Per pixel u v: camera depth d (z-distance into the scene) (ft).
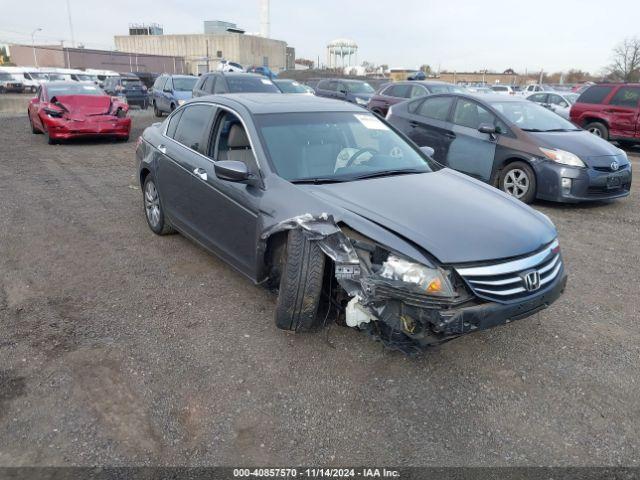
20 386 10.25
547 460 8.75
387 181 13.21
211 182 14.38
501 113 26.68
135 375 10.69
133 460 8.51
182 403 9.89
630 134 44.83
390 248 10.16
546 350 12.03
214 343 11.94
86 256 17.13
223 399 10.03
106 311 13.39
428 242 10.19
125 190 26.45
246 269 13.39
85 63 202.39
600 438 9.28
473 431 9.38
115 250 17.71
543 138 25.08
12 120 62.23
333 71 189.98
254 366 11.09
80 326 12.60
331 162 13.70
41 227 20.07
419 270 9.85
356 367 11.12
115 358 11.27
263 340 12.08
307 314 11.19
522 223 11.60
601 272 17.03
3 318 12.93
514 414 9.85
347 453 8.80
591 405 10.16
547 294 11.00
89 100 43.73
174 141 17.40
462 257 10.04
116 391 10.18
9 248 17.74
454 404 10.07
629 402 10.28
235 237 13.64
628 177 25.09
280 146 13.62
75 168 32.30
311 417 9.61
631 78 144.77
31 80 115.24
